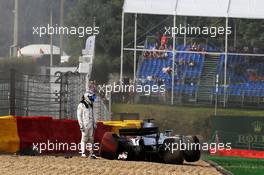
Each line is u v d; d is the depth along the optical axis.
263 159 97.69
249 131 103.56
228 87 143.75
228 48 154.25
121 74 132.50
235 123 104.19
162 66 149.38
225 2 127.44
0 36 165.88
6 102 91.75
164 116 131.38
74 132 79.19
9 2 165.75
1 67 125.19
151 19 170.12
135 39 133.38
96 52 162.88
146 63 150.50
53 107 96.31
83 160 70.06
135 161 73.00
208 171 63.09
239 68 151.00
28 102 93.88
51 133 77.19
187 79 146.88
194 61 150.62
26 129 75.06
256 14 126.69
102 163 66.69
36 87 94.44
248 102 141.38
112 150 73.62
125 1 128.12
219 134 104.38
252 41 166.38
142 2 127.62
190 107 135.62
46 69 130.62
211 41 163.50
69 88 97.38
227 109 136.50
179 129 129.75
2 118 73.06
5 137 73.44
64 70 118.94
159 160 74.31
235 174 67.00
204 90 141.62
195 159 74.00
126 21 168.00
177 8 126.56
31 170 56.19
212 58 151.62
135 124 88.12
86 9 164.62
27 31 158.75
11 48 157.75
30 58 131.88
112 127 84.50
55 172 55.00
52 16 161.50
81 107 73.69
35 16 160.62
